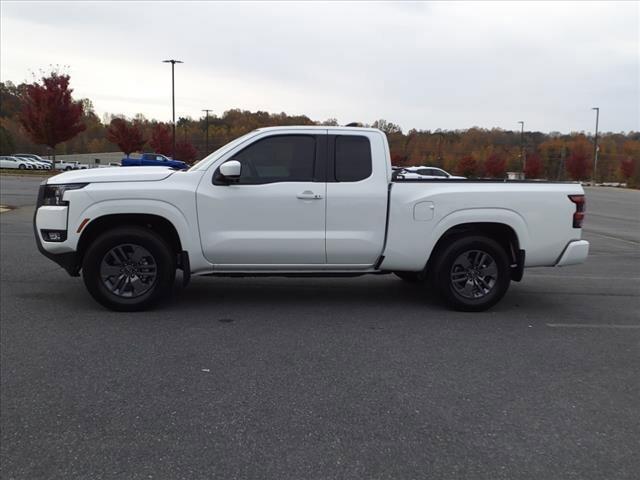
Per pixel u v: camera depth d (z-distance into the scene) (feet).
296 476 9.55
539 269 30.37
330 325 18.40
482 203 19.79
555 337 17.71
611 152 257.75
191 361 14.82
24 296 21.36
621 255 36.06
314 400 12.55
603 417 12.03
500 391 13.29
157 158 151.33
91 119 369.50
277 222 19.25
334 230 19.51
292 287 24.20
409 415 11.91
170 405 12.16
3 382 13.23
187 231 18.95
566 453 10.47
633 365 15.28
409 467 9.89
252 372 14.12
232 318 19.02
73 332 17.10
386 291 23.71
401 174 26.16
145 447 10.41
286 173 19.49
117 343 16.15
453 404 12.51
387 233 19.66
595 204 94.32
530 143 287.28
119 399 12.42
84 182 18.80
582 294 24.13
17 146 325.62
